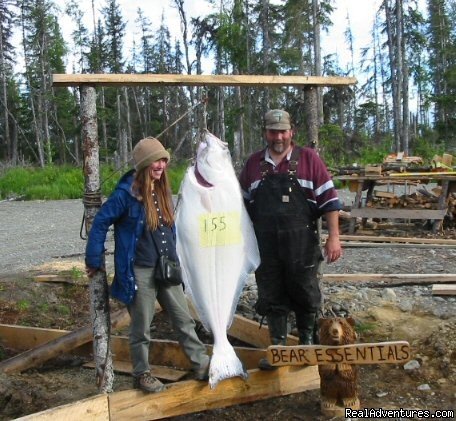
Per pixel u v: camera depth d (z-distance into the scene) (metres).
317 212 4.17
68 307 6.91
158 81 4.12
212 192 3.87
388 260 8.67
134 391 3.90
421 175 11.30
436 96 41.09
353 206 11.66
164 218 3.94
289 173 4.04
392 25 38.34
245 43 31.83
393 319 5.73
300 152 4.09
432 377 4.53
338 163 25.53
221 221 3.88
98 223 3.82
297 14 29.95
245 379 4.13
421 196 11.82
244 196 4.24
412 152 34.12
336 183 20.83
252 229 4.03
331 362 3.86
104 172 22.19
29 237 13.12
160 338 5.91
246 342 5.52
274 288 4.22
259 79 4.46
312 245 4.14
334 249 4.11
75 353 5.63
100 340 4.04
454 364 4.61
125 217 3.86
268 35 31.56
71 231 13.84
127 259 3.83
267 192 4.07
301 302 4.26
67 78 3.90
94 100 4.04
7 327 5.93
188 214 3.87
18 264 9.34
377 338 5.32
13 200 24.25
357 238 10.80
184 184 3.91
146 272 3.88
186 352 4.07
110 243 11.23
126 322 6.06
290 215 4.04
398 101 33.72
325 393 4.04
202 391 4.06
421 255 9.02
